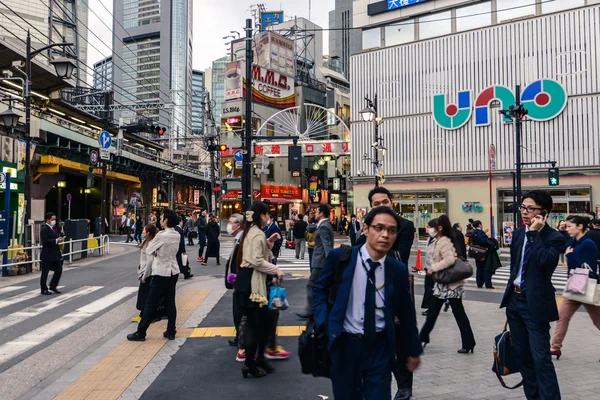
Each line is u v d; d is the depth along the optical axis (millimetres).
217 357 5598
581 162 23750
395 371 2959
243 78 43812
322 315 2965
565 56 24266
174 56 159875
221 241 32562
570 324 7453
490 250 11406
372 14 29938
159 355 5684
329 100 52625
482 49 26516
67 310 8641
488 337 6594
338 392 2920
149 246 6465
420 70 28516
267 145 34188
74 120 34188
